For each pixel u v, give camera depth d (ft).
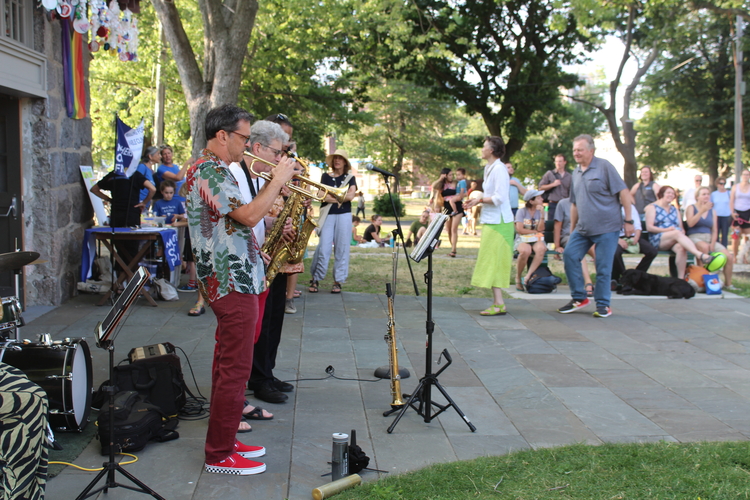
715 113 89.76
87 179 23.38
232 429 9.81
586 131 118.62
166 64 57.62
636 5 64.90
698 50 86.02
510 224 21.47
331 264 33.04
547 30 71.41
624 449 10.75
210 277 9.50
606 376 15.46
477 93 74.95
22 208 20.15
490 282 21.56
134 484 9.41
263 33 61.67
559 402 13.57
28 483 7.33
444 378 15.07
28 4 19.30
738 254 37.86
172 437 11.15
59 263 21.15
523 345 18.19
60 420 10.77
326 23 62.23
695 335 19.61
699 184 39.17
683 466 10.07
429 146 129.90
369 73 72.84
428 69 73.87
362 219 91.09
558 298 25.43
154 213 26.25
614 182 21.22
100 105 69.97
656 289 26.05
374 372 15.24
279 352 16.80
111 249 21.76
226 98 29.01
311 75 70.59
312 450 10.85
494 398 13.78
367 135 131.85
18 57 18.60
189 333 18.21
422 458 10.65
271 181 9.41
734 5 59.93
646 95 93.56
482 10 69.51
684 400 13.82
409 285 27.48
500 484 9.47
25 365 10.71
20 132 20.07
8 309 10.98
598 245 21.76
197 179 9.39
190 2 56.59
